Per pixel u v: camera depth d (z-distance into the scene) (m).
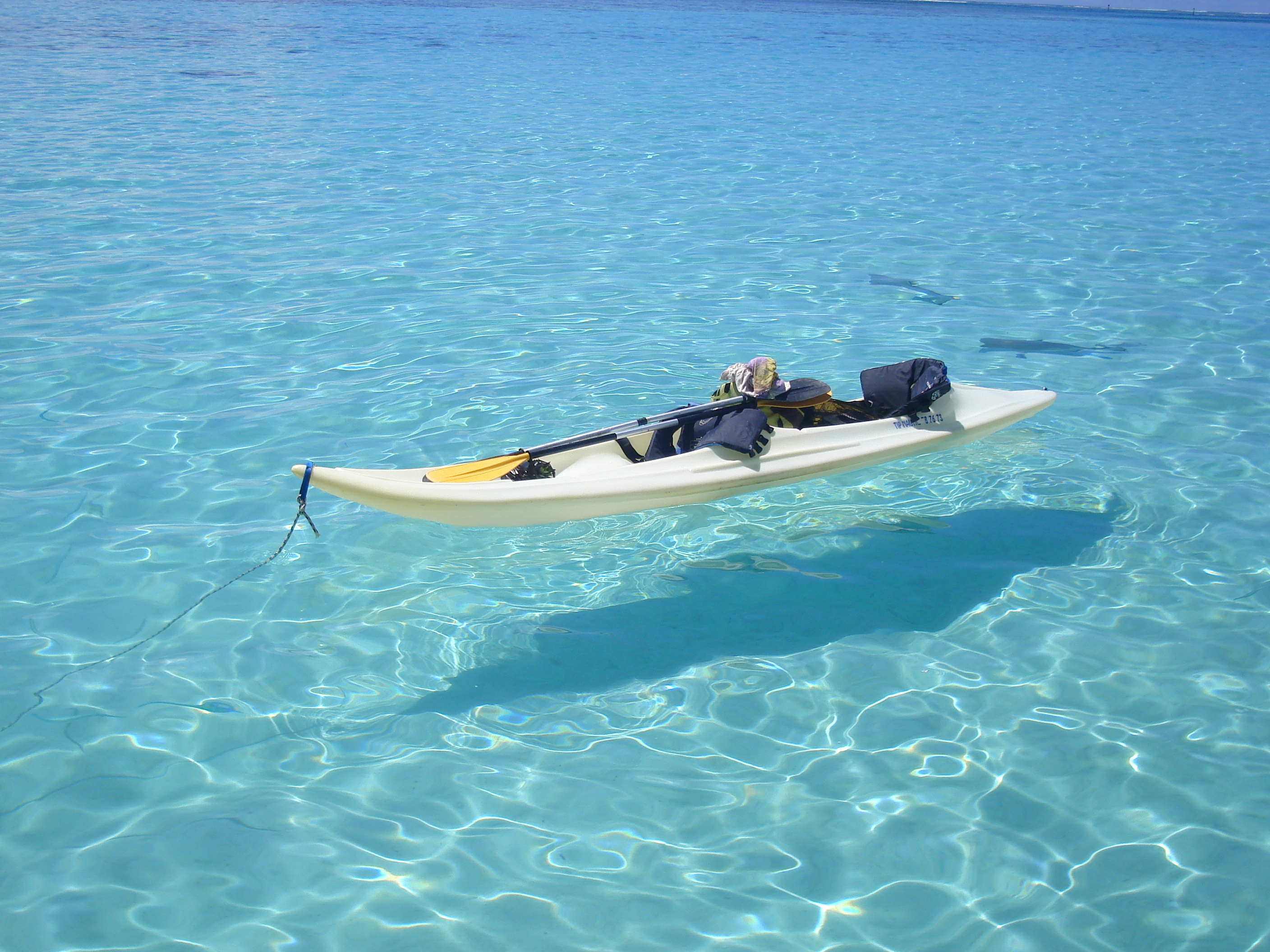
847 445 5.45
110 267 10.09
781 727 4.07
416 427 6.68
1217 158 17.73
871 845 3.48
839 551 5.41
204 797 3.66
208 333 8.38
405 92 23.31
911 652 4.56
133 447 6.35
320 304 9.20
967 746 3.97
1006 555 5.35
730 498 6.01
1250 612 4.82
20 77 23.14
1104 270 10.66
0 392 7.05
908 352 8.16
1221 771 3.83
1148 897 3.28
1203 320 8.98
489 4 65.75
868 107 23.61
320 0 61.12
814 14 67.25
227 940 3.08
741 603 4.95
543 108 21.75
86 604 4.79
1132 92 27.98
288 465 6.18
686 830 3.54
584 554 5.41
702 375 7.61
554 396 7.18
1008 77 31.34
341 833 3.50
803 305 9.44
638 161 16.52
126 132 17.17
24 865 3.34
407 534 5.56
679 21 53.69
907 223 12.79
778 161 16.80
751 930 3.14
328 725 4.07
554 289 9.83
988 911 3.23
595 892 3.27
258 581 5.05
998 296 9.74
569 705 4.21
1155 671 4.41
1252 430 6.74
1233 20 126.56
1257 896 3.28
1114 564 5.25
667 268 10.66
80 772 3.76
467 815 3.59
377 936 3.10
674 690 4.30
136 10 45.88
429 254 10.96
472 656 4.53
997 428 5.86
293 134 17.72
